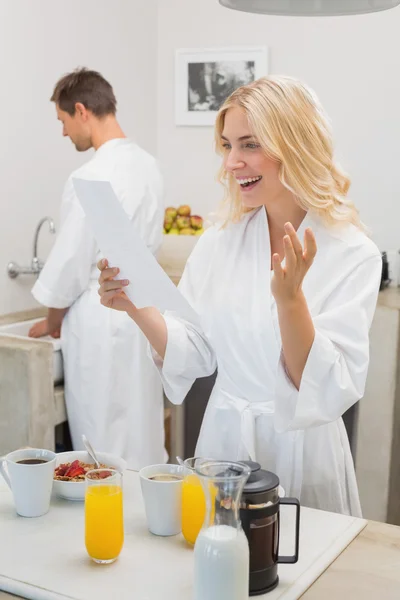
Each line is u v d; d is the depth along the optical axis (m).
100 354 2.70
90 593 1.03
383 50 3.47
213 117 3.83
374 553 1.17
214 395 1.70
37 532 1.22
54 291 2.69
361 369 1.41
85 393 2.72
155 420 2.87
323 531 1.24
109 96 2.79
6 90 3.00
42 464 1.26
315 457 1.59
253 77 3.72
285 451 1.58
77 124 2.79
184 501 1.18
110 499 1.10
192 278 1.71
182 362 1.63
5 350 2.48
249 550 1.02
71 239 2.65
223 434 1.64
